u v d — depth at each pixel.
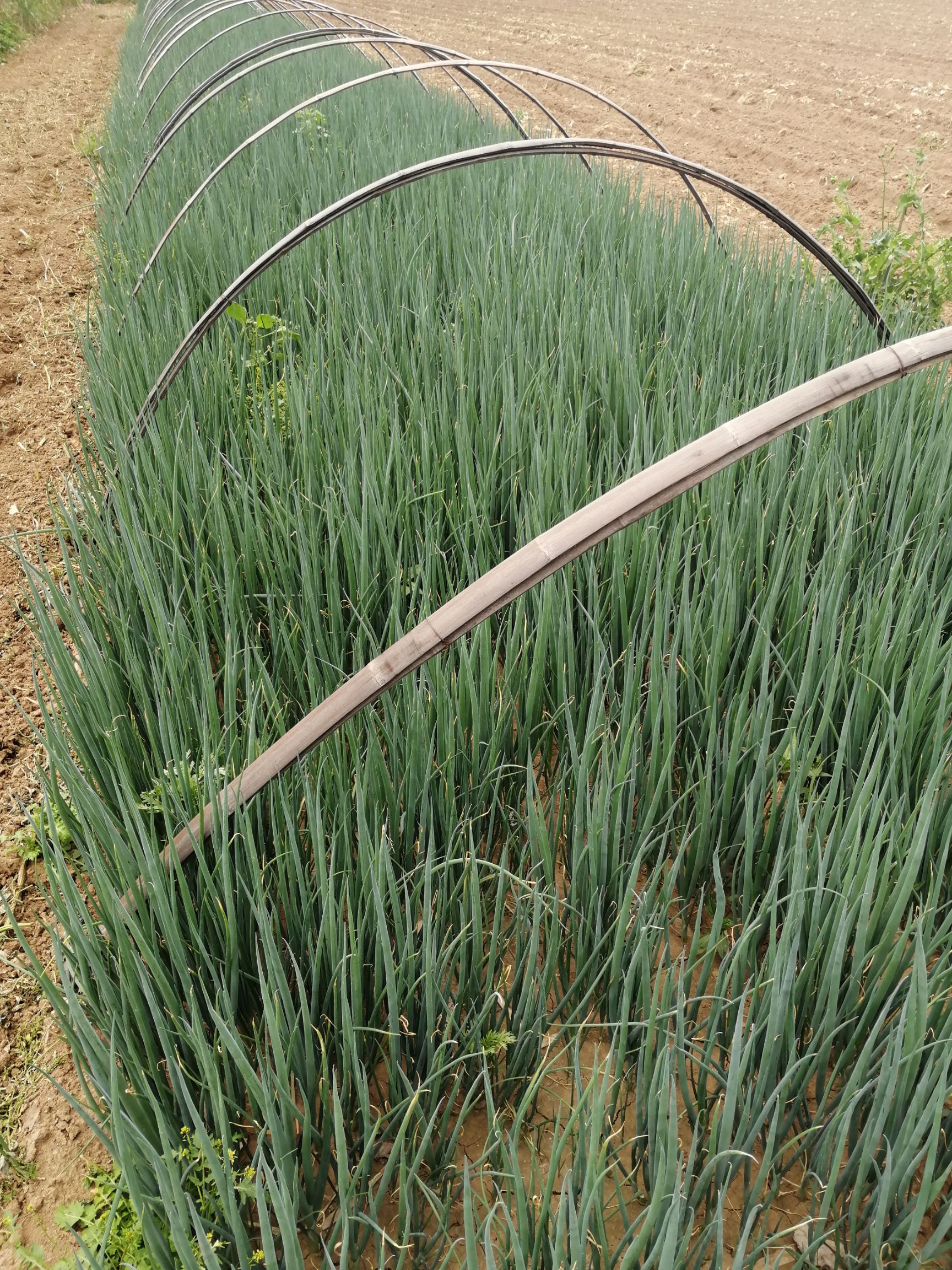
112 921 1.37
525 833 1.76
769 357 3.00
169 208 4.48
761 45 13.66
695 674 1.85
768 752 1.69
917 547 2.13
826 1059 1.30
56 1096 1.61
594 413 2.77
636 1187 1.28
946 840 1.43
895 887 1.36
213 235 3.90
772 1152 1.18
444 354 2.95
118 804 1.80
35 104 10.63
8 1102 1.61
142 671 1.88
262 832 1.56
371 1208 1.19
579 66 12.59
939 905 1.56
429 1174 1.33
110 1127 1.31
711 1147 1.23
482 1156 1.15
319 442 2.53
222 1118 1.10
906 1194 1.21
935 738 1.60
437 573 2.09
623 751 1.52
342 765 1.57
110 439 2.76
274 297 3.59
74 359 4.39
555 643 1.85
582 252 3.79
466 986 1.44
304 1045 1.29
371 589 2.12
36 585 2.87
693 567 2.21
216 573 2.17
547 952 1.43
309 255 3.72
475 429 2.62
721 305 3.12
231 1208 1.07
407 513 2.26
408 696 1.69
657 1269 1.13
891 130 8.38
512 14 19.03
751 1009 1.30
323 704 1.34
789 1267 1.26
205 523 2.30
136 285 3.80
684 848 1.61
